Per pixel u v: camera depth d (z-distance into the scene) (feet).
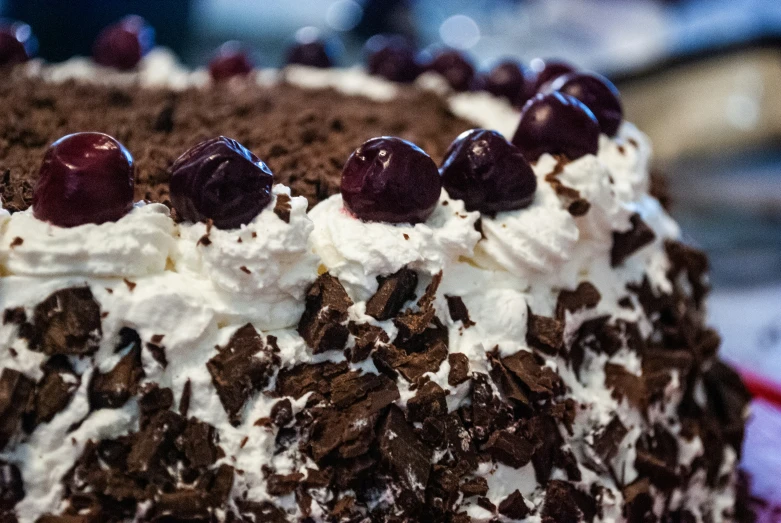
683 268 1.16
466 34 2.54
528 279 0.99
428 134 1.23
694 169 2.18
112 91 1.29
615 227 1.04
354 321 0.92
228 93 1.36
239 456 0.90
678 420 1.08
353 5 2.39
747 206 2.06
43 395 0.87
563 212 0.99
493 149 0.97
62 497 0.87
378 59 1.50
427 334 0.94
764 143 2.17
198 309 0.90
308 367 0.92
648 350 1.07
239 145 0.91
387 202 0.93
